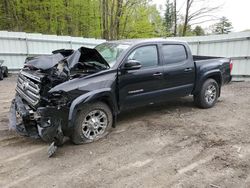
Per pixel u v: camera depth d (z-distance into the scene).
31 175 3.26
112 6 21.09
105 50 5.08
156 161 3.60
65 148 4.04
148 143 4.21
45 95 3.90
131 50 4.74
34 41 13.52
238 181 3.08
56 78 3.97
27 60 5.11
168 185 3.01
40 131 3.78
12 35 12.88
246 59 10.72
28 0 22.28
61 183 3.07
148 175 3.23
